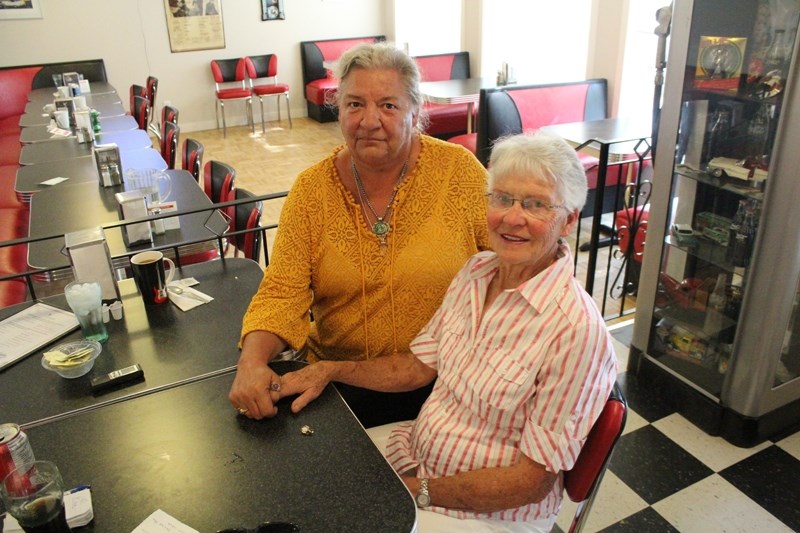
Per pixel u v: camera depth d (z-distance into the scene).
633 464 2.02
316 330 1.64
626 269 2.93
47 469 0.92
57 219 2.58
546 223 1.13
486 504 1.16
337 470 1.04
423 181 1.44
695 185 2.15
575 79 5.04
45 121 4.60
